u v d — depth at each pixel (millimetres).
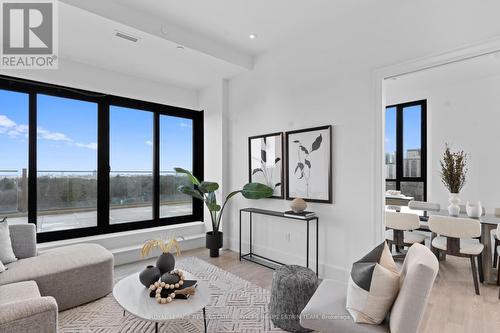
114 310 2420
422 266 1392
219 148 4562
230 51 3809
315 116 3297
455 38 2291
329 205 3135
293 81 3551
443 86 4051
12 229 2686
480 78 3775
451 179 3525
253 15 3018
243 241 4262
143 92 4363
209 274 3330
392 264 1682
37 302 1519
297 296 2107
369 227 2779
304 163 3383
